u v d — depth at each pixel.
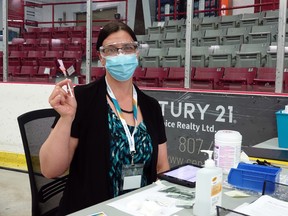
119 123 1.58
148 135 1.66
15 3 9.61
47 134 1.77
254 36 6.25
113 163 1.53
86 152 1.53
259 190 1.38
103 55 1.62
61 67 1.56
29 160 1.57
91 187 1.49
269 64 4.93
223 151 1.56
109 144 1.53
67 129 1.46
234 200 1.29
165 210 1.17
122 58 1.58
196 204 1.13
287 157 2.04
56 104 1.41
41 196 1.62
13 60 6.88
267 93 3.02
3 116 4.54
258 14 7.42
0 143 4.57
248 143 3.13
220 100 3.26
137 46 1.66
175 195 1.31
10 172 4.34
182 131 3.50
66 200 1.54
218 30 7.12
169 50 6.40
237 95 3.17
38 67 5.79
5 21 4.57
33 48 8.23
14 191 3.68
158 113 1.79
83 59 6.91
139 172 1.58
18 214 3.11
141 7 10.38
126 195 1.31
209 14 9.34
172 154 3.57
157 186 1.42
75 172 1.56
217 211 1.07
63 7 12.91
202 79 4.17
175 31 8.08
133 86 1.76
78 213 1.15
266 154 2.13
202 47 6.17
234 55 5.41
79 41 8.06
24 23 9.74
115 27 1.62
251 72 4.46
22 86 4.41
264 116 3.04
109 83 1.66
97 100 1.59
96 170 1.50
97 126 1.54
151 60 5.98
